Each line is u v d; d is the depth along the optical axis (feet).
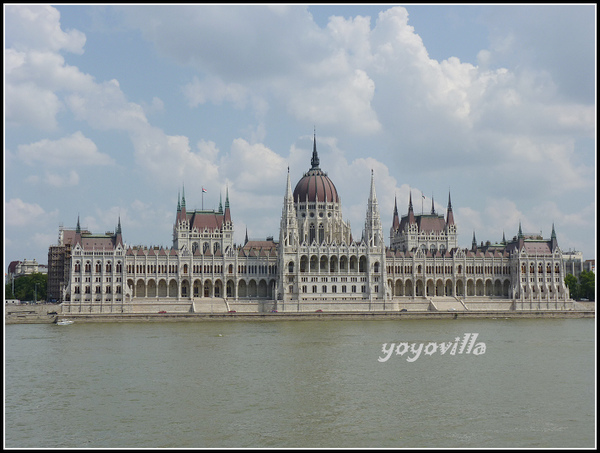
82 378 393.09
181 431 284.41
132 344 545.44
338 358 468.34
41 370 418.31
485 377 396.37
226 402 333.42
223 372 412.36
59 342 558.97
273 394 350.64
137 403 331.77
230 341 569.23
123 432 283.18
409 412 314.35
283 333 643.04
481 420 300.81
